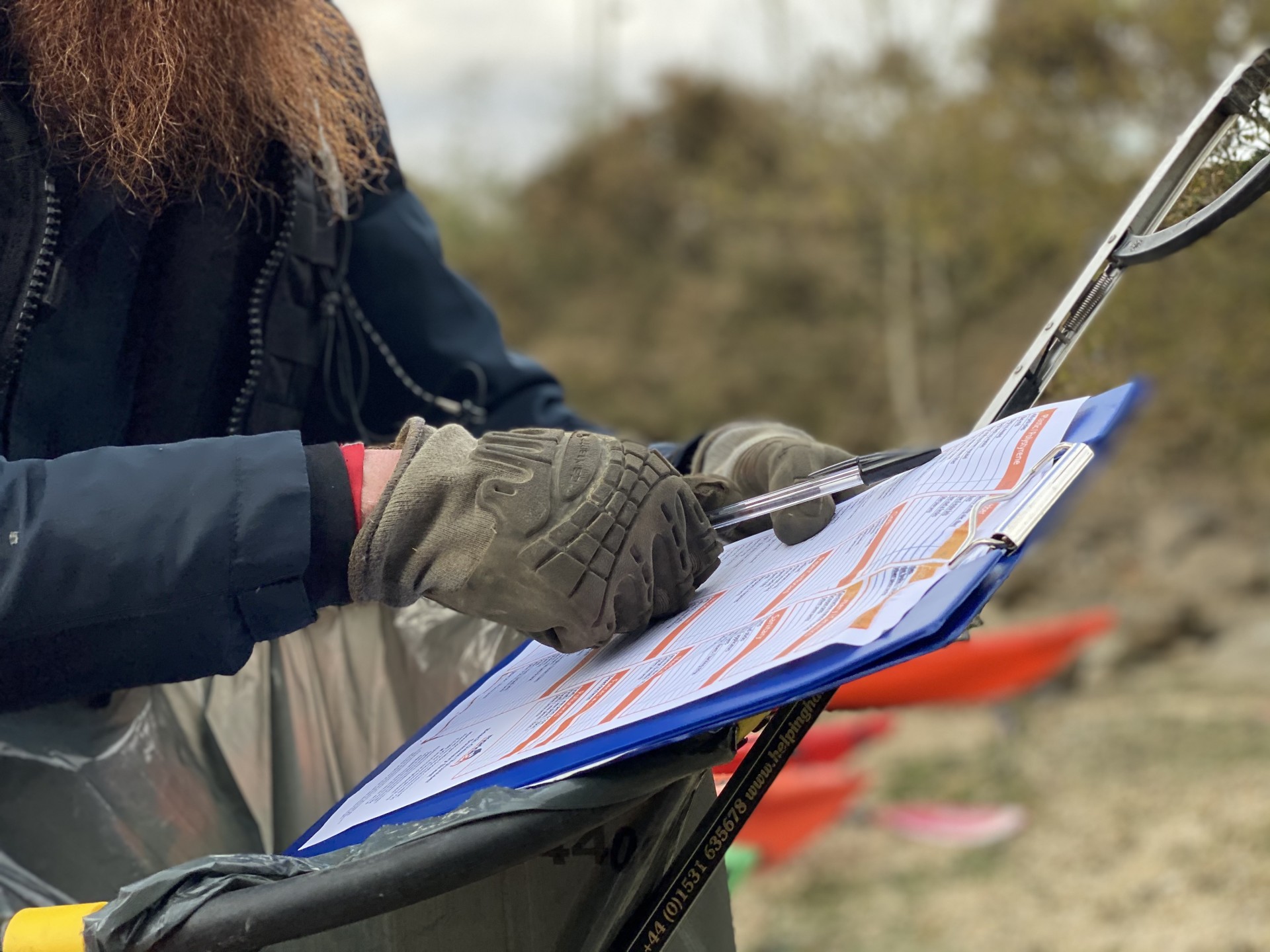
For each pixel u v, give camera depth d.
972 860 5.21
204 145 0.94
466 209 23.72
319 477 0.73
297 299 1.01
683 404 20.12
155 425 0.98
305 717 0.97
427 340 1.17
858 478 0.75
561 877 0.74
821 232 19.03
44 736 0.90
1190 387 9.65
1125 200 10.71
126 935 0.62
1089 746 6.30
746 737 0.73
